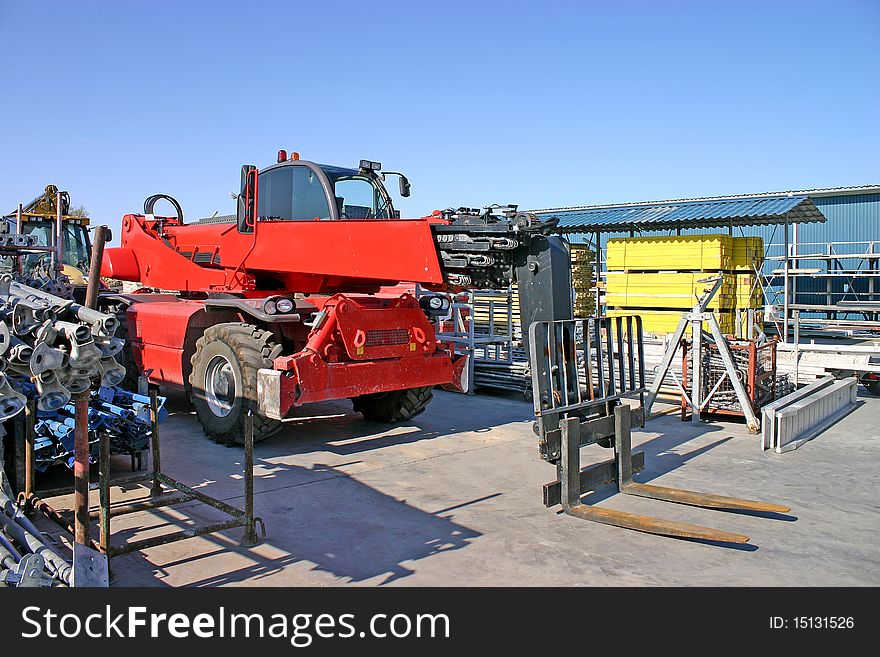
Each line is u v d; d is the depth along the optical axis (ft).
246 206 25.38
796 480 20.44
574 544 15.42
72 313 10.92
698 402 27.66
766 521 17.06
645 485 19.16
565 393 17.44
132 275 31.63
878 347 33.17
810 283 62.34
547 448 16.94
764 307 44.39
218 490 18.95
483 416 29.27
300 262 23.29
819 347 33.50
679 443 24.79
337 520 16.81
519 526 16.49
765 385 28.84
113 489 18.69
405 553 14.88
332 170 25.21
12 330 10.76
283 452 23.04
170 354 26.50
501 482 19.93
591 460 22.59
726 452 23.56
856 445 24.64
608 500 18.44
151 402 17.81
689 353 29.14
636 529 15.92
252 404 22.40
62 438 17.35
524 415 29.53
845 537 16.06
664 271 44.27
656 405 31.63
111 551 12.91
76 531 12.23
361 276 21.15
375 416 27.71
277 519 16.87
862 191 59.72
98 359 10.87
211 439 24.39
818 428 26.53
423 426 27.17
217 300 24.91
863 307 37.91
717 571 14.16
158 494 18.01
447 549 15.10
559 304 17.60
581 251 48.16
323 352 22.57
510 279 18.35
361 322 23.20
